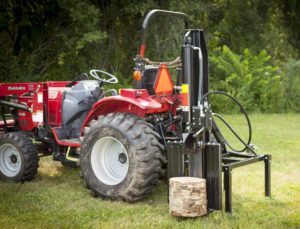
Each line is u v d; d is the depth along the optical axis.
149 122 3.93
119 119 3.56
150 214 3.18
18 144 4.34
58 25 13.10
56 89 4.67
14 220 3.03
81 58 13.05
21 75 11.77
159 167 3.45
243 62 14.78
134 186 3.40
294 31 17.72
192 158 3.19
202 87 3.43
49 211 3.28
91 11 12.05
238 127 9.31
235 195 3.79
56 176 4.70
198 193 2.95
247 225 2.90
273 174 4.62
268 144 6.87
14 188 4.09
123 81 13.12
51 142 4.70
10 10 12.38
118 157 3.75
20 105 4.72
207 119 3.15
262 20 16.72
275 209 3.35
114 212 3.24
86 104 4.43
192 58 3.15
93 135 3.70
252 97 14.22
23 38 13.12
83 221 3.01
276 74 16.31
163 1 13.47
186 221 2.98
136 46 13.91
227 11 15.93
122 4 13.41
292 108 14.82
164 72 3.75
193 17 13.84
